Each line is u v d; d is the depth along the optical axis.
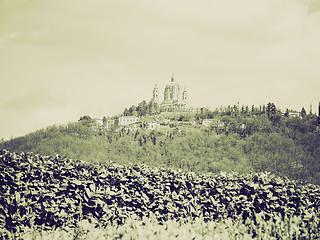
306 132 141.25
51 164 23.91
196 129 159.50
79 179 23.36
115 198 22.59
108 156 131.00
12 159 23.38
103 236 19.84
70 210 20.84
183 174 26.72
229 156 129.12
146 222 22.14
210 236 20.97
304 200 26.06
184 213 23.27
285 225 22.98
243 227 22.45
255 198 24.53
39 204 20.47
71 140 141.12
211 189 25.30
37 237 19.03
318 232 22.11
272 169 114.88
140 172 25.86
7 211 19.41
